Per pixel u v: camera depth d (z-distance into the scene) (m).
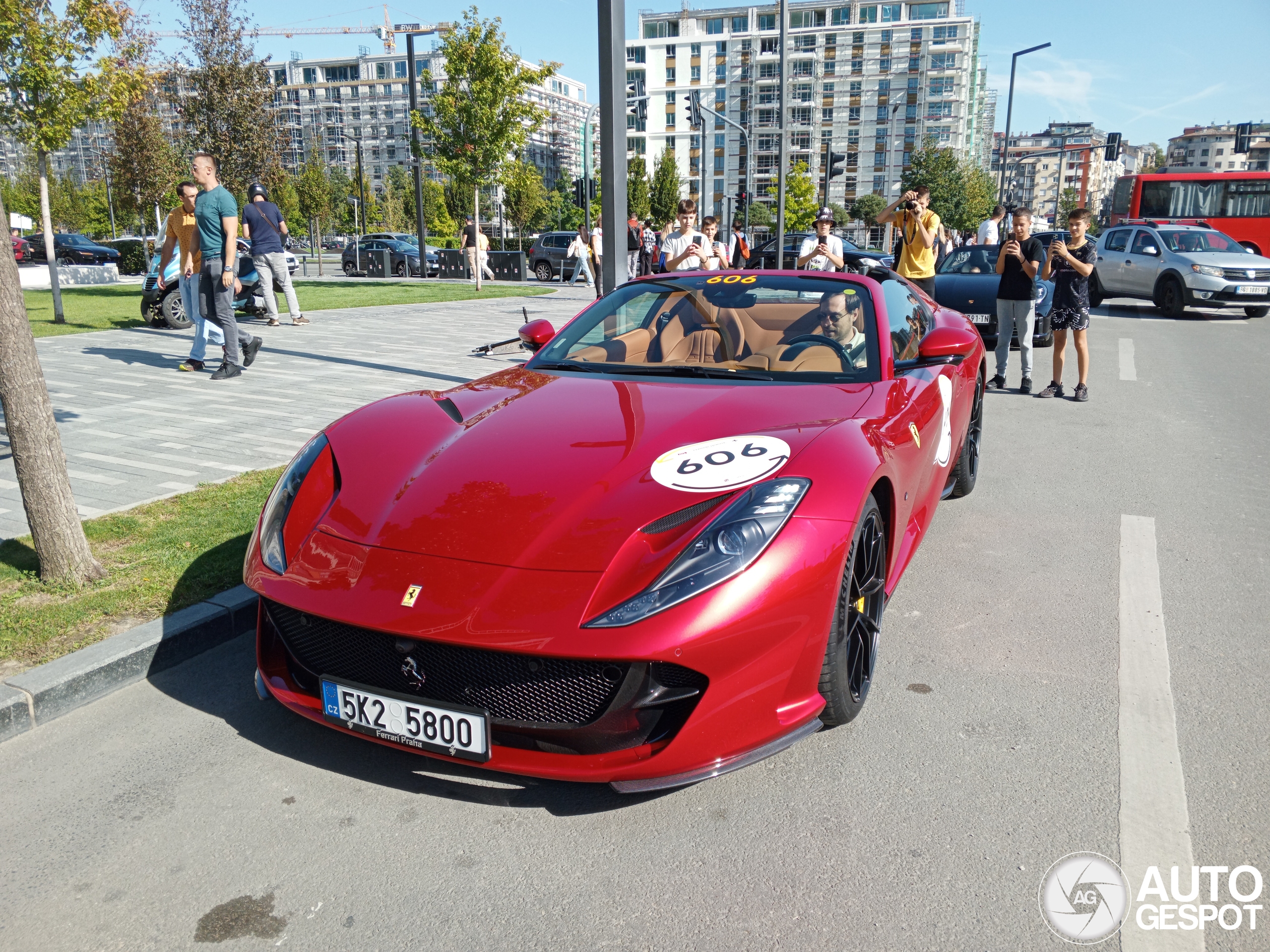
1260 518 4.61
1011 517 4.62
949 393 3.86
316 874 2.00
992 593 3.60
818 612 2.17
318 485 2.58
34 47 10.67
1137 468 5.61
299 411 6.42
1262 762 2.41
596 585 2.03
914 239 8.98
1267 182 25.11
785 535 2.15
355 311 14.41
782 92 20.23
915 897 1.92
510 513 2.26
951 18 101.94
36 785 2.33
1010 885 1.95
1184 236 16.12
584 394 2.96
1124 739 2.52
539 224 85.12
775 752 2.18
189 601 3.20
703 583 2.03
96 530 3.85
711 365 3.26
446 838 2.13
